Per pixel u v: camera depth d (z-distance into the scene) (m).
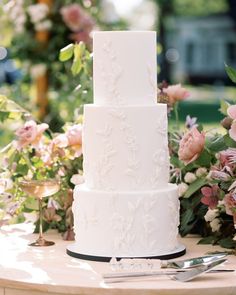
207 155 2.66
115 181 2.42
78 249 2.50
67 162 2.88
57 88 4.76
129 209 2.40
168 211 2.46
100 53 2.45
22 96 4.75
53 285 2.16
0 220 2.82
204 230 2.78
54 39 4.76
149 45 2.45
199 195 2.76
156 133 2.44
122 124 2.40
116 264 2.32
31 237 2.79
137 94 2.44
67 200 2.79
